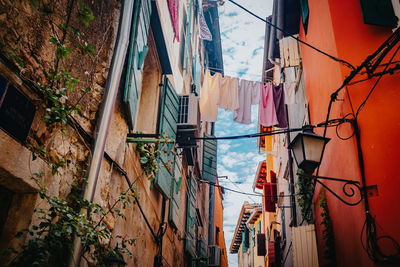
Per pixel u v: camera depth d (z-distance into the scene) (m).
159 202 8.01
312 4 8.43
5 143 2.89
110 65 4.71
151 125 7.57
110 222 4.75
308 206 8.88
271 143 21.72
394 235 5.00
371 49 6.35
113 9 5.00
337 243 6.88
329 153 7.20
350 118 5.90
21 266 2.90
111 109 4.46
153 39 7.56
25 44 3.24
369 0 6.56
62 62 3.79
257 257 26.30
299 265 7.99
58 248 3.24
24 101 3.15
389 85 5.85
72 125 3.84
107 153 4.70
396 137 5.46
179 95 9.28
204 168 16.80
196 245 14.54
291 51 10.59
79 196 3.82
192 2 13.12
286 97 8.73
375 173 5.43
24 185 3.12
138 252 6.21
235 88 8.66
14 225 3.14
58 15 3.79
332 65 6.73
